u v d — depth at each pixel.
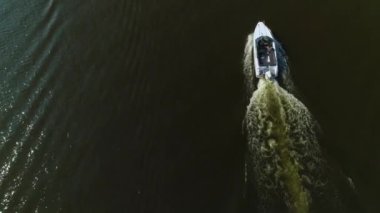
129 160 39.00
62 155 40.34
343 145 37.09
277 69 42.66
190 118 40.88
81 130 41.72
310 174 35.53
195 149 38.69
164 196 36.34
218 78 43.53
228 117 40.50
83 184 38.19
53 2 53.38
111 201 36.81
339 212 33.28
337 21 45.59
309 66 42.81
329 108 39.59
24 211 37.25
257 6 48.72
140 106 42.47
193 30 47.81
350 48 43.28
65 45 48.81
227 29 47.38
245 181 35.91
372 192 34.19
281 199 34.38
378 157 36.09
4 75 47.00
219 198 35.47
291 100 40.66
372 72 41.19
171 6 50.38
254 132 39.03
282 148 37.47
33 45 49.34
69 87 45.09
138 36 48.19
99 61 46.78
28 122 43.06
